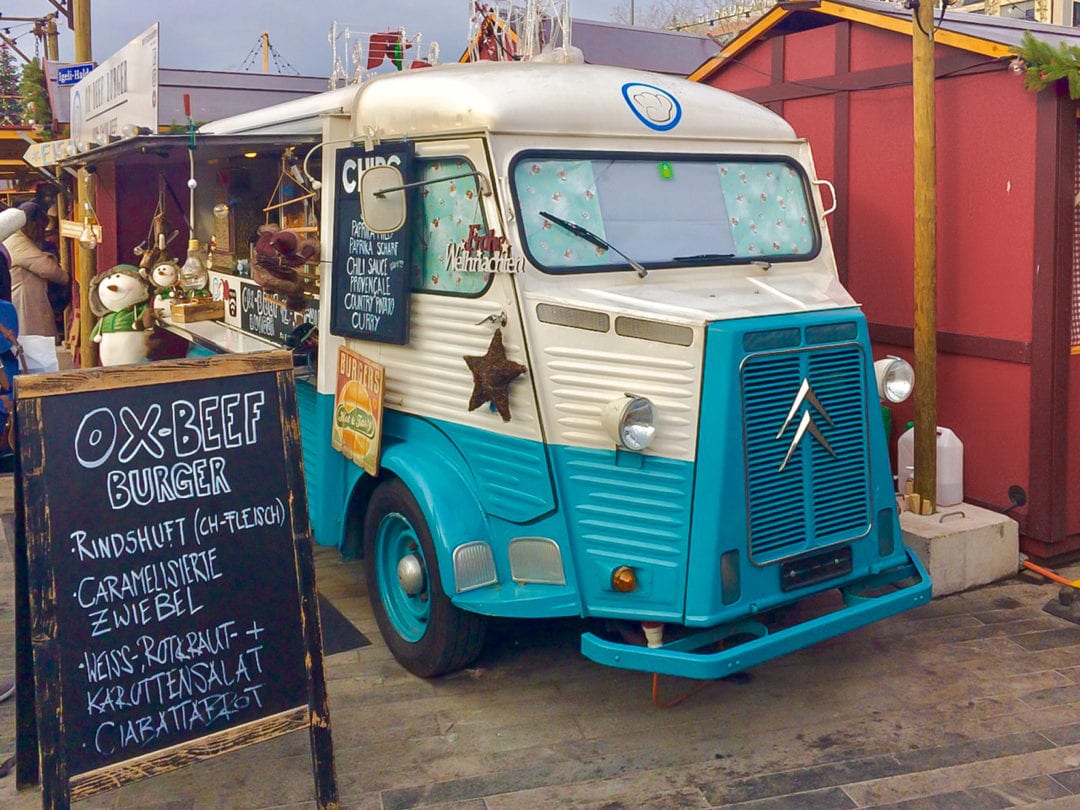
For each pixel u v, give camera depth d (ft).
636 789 12.30
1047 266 17.58
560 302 13.14
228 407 11.34
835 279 16.10
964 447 19.45
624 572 12.73
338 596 18.43
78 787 10.16
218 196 24.08
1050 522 18.20
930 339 18.21
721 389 12.21
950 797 12.00
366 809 12.00
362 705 14.43
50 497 10.22
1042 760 12.76
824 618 12.94
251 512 11.37
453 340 14.40
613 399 12.68
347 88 16.97
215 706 10.98
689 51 37.14
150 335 25.70
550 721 13.97
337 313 16.39
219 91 36.37
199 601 10.99
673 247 14.78
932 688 14.70
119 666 10.49
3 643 16.53
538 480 13.32
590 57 34.91
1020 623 16.78
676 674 12.02
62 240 40.19
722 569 12.33
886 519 14.30
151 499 10.82
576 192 14.20
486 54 21.13
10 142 43.75
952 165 19.04
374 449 15.38
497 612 13.29
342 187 16.15
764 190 16.08
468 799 12.16
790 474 12.97
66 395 10.42
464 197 14.19
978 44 17.99
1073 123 17.48
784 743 13.32
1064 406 18.02
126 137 21.03
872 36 20.33
